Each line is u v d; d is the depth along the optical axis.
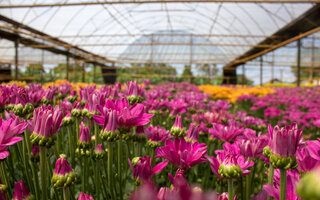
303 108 6.12
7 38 19.98
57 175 1.03
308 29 22.11
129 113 1.18
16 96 1.46
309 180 0.33
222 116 2.34
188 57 31.66
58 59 30.25
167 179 1.82
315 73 35.59
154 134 1.60
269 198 1.06
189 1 15.45
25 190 1.03
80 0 17.77
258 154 1.23
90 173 1.74
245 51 30.39
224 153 1.06
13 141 0.88
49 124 1.02
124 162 1.82
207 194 0.31
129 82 1.87
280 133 0.84
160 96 3.67
